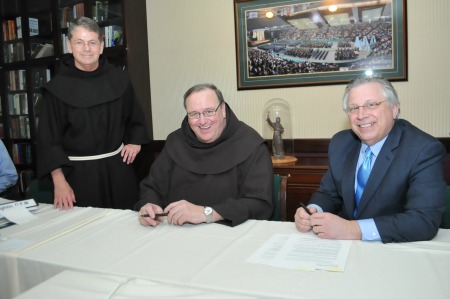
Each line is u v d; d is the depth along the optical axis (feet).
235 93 11.36
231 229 4.51
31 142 13.50
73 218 5.20
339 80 10.22
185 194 6.26
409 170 4.46
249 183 5.76
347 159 5.25
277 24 10.64
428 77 9.50
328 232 3.99
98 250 3.96
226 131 6.19
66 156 6.93
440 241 3.87
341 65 10.16
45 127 6.95
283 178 6.32
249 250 3.80
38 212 5.54
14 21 13.58
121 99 7.45
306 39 10.41
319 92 10.50
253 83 11.08
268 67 10.87
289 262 3.46
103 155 7.31
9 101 13.93
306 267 3.34
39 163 6.84
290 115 10.84
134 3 11.44
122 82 7.48
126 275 3.33
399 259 3.43
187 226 4.68
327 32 10.19
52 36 12.46
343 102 4.98
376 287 2.94
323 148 10.54
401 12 9.47
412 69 9.60
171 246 4.00
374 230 3.90
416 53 9.53
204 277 3.22
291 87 10.77
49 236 4.43
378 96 4.57
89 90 7.11
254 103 11.18
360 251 3.65
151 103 12.32
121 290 2.68
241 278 3.17
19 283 3.89
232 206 4.87
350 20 9.94
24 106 13.65
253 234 4.29
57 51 12.30
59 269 3.62
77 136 7.11
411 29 9.51
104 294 2.63
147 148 12.02
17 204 5.56
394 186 4.54
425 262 3.34
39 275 3.75
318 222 4.05
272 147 10.55
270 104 10.98
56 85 7.01
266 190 5.59
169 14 11.78
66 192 6.29
